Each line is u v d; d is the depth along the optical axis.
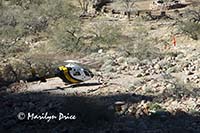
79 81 59.66
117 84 60.91
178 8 142.25
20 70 70.81
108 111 43.28
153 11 138.12
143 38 97.19
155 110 44.44
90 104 44.34
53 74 64.31
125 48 85.06
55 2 128.38
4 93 57.66
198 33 99.06
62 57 86.62
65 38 94.88
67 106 44.66
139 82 60.78
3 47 93.12
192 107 46.31
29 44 99.44
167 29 107.69
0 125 41.53
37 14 119.19
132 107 46.44
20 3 134.38
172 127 39.59
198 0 152.12
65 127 39.91
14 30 104.25
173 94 52.28
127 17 127.50
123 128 39.06
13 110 47.34
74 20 115.94
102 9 138.00
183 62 73.12
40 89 59.16
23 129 40.22
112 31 100.31
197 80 60.06
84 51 90.81
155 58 79.38
